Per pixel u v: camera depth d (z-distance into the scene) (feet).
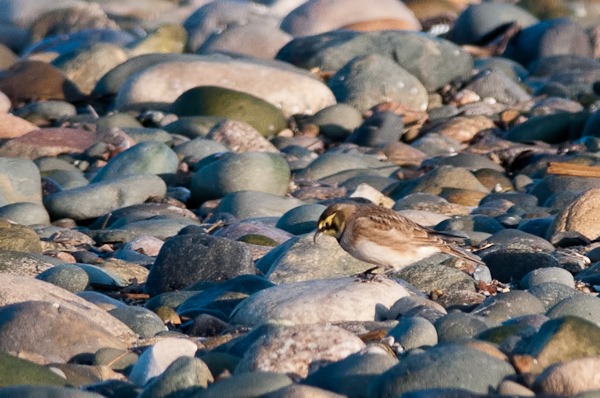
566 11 192.65
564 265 57.16
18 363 35.40
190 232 67.31
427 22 181.88
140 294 54.13
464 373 33.06
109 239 68.23
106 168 88.43
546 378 33.04
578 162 88.28
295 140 105.70
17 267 55.93
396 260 46.37
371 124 107.65
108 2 191.72
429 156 99.76
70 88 123.65
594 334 36.22
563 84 131.64
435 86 128.16
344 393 33.63
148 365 37.32
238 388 32.09
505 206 75.77
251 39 147.13
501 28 164.86
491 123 111.86
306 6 163.22
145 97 114.11
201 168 84.69
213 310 48.14
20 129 101.50
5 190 78.59
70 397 32.01
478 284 51.75
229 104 109.09
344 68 122.52
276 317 44.09
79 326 40.50
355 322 42.22
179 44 151.12
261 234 64.64
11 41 176.96
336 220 47.16
